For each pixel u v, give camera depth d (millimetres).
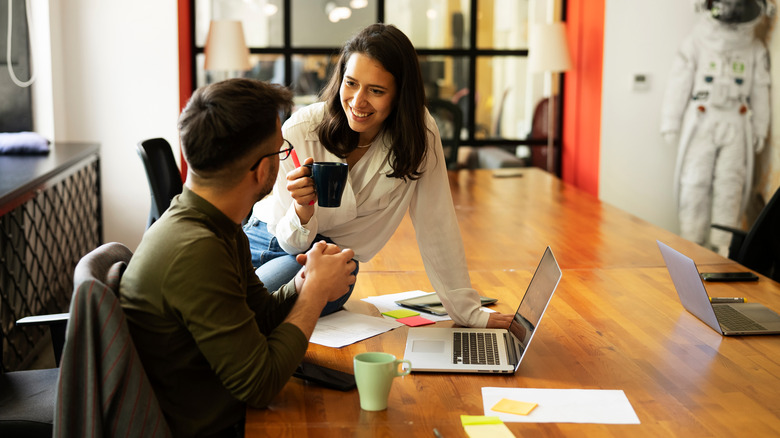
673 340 1994
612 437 1458
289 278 2176
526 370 1789
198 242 1458
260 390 1472
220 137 1469
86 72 5199
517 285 2535
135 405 1418
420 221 2150
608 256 2949
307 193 1921
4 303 3199
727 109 5621
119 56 5215
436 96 6336
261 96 1507
